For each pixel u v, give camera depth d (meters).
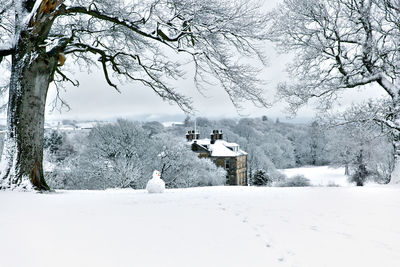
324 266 3.38
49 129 55.56
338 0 17.88
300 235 4.59
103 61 13.83
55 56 10.95
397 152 17.30
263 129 109.06
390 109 17.59
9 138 10.12
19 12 10.95
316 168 84.38
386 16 17.12
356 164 41.62
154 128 79.88
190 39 13.50
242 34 13.04
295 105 19.61
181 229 4.81
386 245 4.14
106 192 11.61
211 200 7.99
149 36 12.08
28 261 3.38
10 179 9.77
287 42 19.12
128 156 34.81
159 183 10.62
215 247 3.95
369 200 8.03
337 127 20.11
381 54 17.17
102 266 3.27
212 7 12.41
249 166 79.25
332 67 18.94
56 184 33.50
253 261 3.48
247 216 5.87
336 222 5.44
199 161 45.75
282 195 9.15
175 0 12.58
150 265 3.31
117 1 12.80
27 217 5.48
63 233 4.49
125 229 4.77
